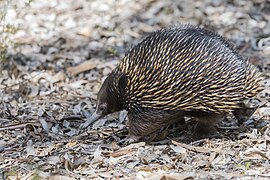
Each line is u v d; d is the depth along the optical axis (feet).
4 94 44.29
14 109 41.09
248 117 35.76
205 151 32.73
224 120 38.06
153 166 31.12
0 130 37.17
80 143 35.01
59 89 46.26
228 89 32.68
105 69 50.08
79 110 40.65
